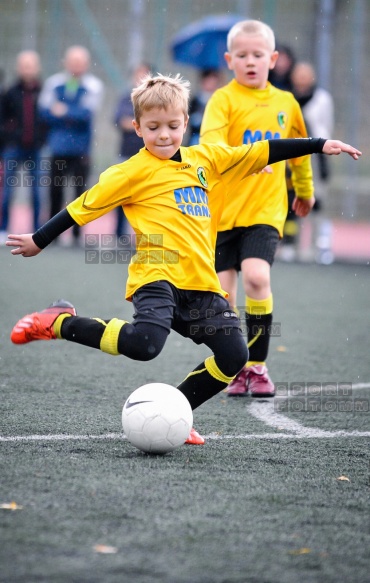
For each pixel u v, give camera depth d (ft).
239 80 60.80
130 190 43.57
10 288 105.91
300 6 182.91
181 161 44.37
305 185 60.44
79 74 135.74
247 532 32.68
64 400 54.95
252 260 58.65
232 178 46.50
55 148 136.15
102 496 36.01
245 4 176.35
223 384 44.57
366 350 75.87
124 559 29.86
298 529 33.22
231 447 45.03
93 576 28.50
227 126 60.13
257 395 58.54
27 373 63.21
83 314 87.66
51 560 29.60
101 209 42.98
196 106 125.59
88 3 186.91
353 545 31.86
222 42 148.66
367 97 193.57
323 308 98.94
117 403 54.54
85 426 48.26
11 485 37.09
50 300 97.14
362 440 47.37
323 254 144.56
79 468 39.88
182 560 29.96
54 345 74.38
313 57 183.83
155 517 33.83
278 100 61.11
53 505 34.76
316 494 37.47
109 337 41.57
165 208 43.45
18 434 46.06
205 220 44.52
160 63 185.16
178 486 37.73
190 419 42.98
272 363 69.97
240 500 36.24
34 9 183.93
